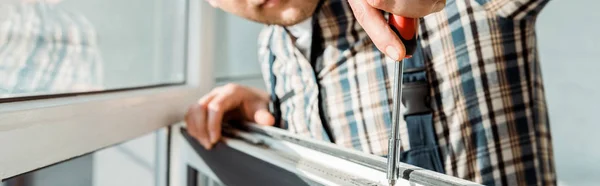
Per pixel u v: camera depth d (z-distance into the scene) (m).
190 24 0.82
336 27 0.62
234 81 1.13
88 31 0.60
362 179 0.39
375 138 0.59
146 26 0.78
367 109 0.60
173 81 0.80
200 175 0.73
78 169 1.01
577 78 1.12
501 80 0.60
